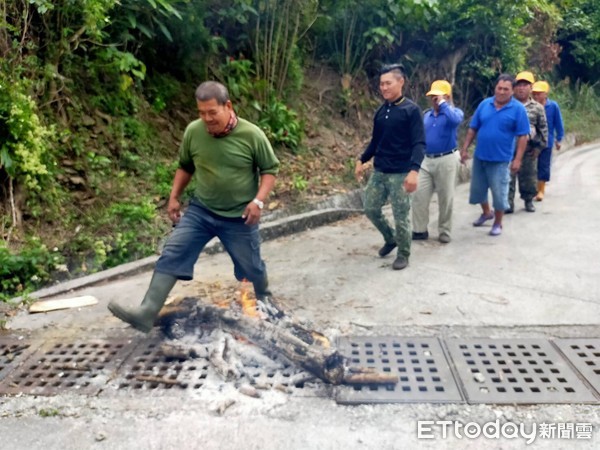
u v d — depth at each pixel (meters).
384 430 2.76
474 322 3.98
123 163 6.31
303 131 8.68
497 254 5.61
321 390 3.13
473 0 10.74
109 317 4.17
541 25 14.74
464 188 9.62
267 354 3.45
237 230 3.71
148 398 3.07
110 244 5.43
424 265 5.29
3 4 5.21
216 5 7.84
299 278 5.00
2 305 4.35
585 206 7.80
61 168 5.71
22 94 5.18
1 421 2.89
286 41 8.42
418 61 11.02
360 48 10.06
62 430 2.81
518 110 6.03
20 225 5.15
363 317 4.11
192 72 7.78
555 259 5.40
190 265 3.65
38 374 3.35
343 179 8.11
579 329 3.83
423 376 3.25
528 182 7.39
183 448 2.65
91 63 6.29
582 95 19.22
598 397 3.00
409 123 4.79
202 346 3.56
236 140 3.52
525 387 3.12
